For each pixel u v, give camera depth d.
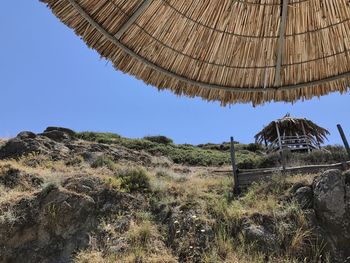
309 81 2.28
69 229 10.08
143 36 2.06
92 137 27.78
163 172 15.94
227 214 9.98
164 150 26.94
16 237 9.77
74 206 10.46
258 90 2.29
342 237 9.08
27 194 11.16
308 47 2.22
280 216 9.50
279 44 2.19
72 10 1.94
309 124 21.89
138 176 12.62
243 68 2.25
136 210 10.96
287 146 21.20
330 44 2.21
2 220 9.83
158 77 2.19
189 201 11.08
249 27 2.17
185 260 8.82
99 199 11.10
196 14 2.08
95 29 1.99
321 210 9.49
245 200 10.93
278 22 2.16
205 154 27.16
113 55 2.08
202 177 16.05
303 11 2.12
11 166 13.23
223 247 8.80
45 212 10.23
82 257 9.05
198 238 9.33
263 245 8.79
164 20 2.05
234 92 2.31
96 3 1.91
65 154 18.89
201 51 2.18
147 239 9.48
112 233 9.87
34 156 17.39
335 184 9.84
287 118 22.03
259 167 19.08
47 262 9.41
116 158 20.81
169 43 2.11
